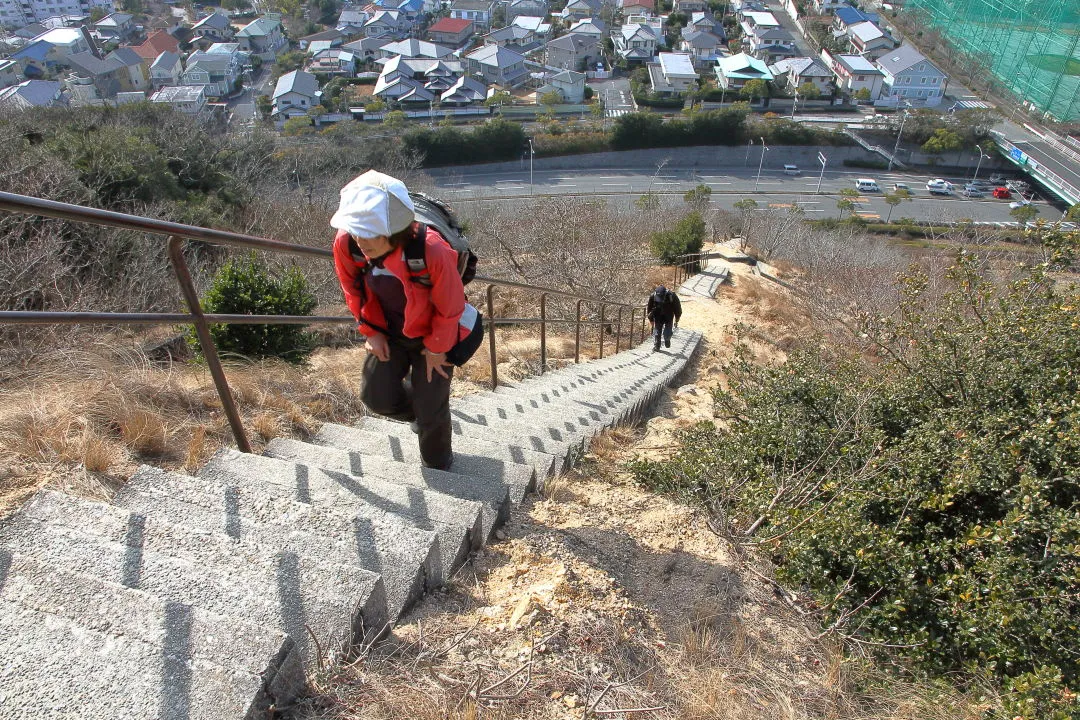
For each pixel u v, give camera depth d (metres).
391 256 2.36
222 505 2.55
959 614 3.13
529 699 2.11
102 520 2.27
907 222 39.56
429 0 90.56
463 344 2.90
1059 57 58.16
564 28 79.69
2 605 1.83
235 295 6.19
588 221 18.69
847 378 5.21
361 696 1.92
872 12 81.38
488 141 46.44
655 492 4.12
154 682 1.69
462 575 2.67
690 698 2.32
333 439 3.78
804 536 3.38
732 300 16.59
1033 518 3.38
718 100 59.31
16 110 20.00
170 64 64.94
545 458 4.01
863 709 2.63
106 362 3.87
